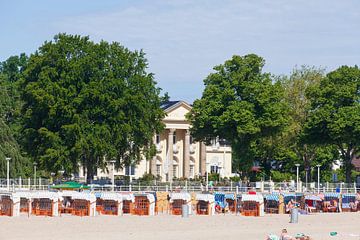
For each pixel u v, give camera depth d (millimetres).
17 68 195375
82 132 123500
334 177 155375
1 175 119938
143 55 134500
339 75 141250
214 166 184875
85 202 99188
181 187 124688
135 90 130125
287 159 169375
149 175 153750
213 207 107625
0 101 135250
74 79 125438
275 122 137500
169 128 173375
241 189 124688
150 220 93062
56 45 128125
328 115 138875
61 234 73688
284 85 158375
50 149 122500
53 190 113562
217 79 139500
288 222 95562
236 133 138750
